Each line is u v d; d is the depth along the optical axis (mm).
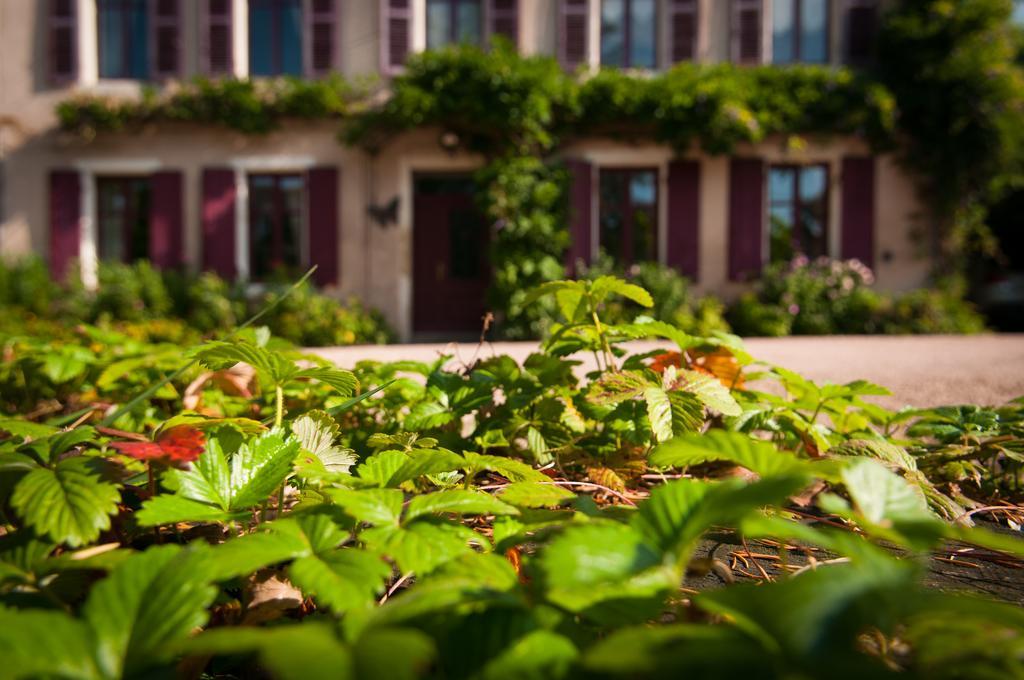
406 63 9125
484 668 485
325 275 9648
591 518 743
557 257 9227
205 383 1807
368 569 619
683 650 413
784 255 9742
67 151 9703
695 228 9602
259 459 859
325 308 9031
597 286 1511
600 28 9938
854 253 9570
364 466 890
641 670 404
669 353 1658
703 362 1642
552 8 9789
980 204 9852
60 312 8953
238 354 1051
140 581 561
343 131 9469
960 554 1145
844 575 478
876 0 9680
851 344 5961
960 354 4746
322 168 9602
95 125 9500
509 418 1517
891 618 460
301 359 1744
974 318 9148
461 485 1095
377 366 1972
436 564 652
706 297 9406
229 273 9664
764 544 1162
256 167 9695
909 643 569
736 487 593
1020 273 9930
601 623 552
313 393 1811
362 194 9672
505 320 8969
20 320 8445
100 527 734
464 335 9883
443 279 9914
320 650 412
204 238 9664
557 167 9328
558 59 9781
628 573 547
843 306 9008
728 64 9266
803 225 9797
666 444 792
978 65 8938
